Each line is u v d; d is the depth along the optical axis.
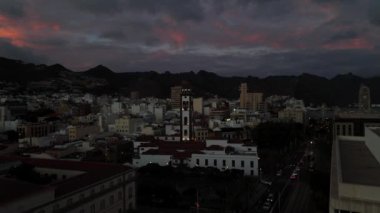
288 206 100.38
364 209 37.56
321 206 92.12
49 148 150.50
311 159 168.50
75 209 72.81
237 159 134.75
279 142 189.00
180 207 98.31
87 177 81.94
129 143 172.50
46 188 66.50
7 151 142.38
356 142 77.62
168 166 129.50
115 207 86.50
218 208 96.94
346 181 42.44
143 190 106.38
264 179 131.25
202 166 135.50
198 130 199.88
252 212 95.12
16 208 59.22
